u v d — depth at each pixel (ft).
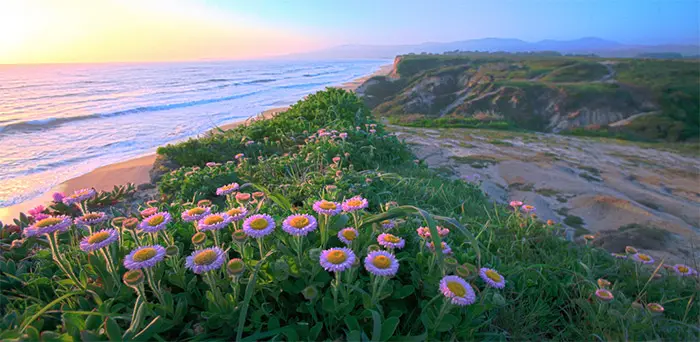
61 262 6.95
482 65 214.07
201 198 14.66
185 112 77.46
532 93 129.59
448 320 6.08
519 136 45.57
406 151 23.39
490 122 69.05
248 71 352.08
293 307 6.66
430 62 249.55
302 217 6.63
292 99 110.63
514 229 11.62
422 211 7.07
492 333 6.78
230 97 115.65
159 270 6.76
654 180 25.25
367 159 19.29
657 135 96.84
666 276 9.65
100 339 5.24
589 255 9.97
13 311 6.23
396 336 5.88
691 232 14.89
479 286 7.66
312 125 26.89
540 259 10.02
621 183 23.25
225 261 6.57
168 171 20.49
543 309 7.88
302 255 6.98
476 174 23.04
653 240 14.06
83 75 266.98
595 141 53.16
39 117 66.54
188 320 6.46
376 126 25.88
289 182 15.57
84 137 48.24
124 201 16.26
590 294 8.03
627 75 166.30
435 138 37.73
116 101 100.48
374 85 182.91
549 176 23.07
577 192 19.94
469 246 9.85
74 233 9.30
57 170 31.76
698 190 22.79
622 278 9.50
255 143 22.75
